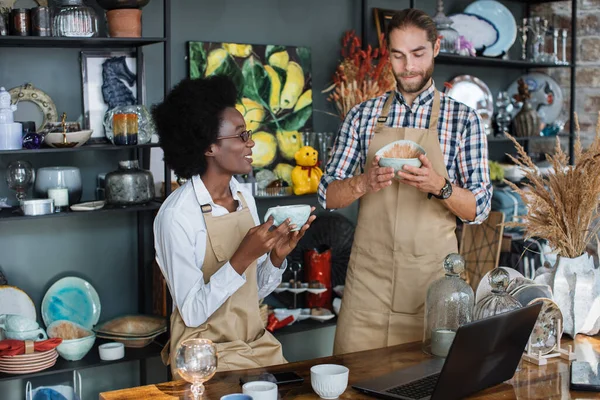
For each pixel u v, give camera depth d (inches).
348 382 75.0
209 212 86.8
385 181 96.1
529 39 191.3
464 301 82.7
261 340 90.1
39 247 136.2
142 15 141.6
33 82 132.3
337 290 161.5
